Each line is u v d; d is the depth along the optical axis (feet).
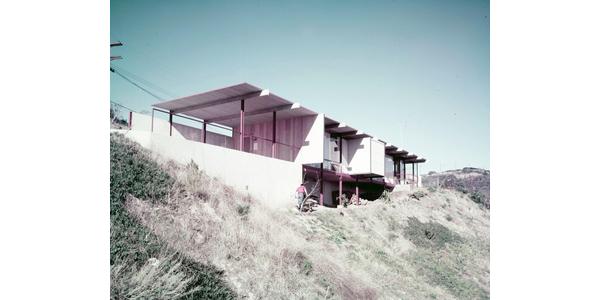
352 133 66.49
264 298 23.29
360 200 72.02
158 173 29.84
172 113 56.70
